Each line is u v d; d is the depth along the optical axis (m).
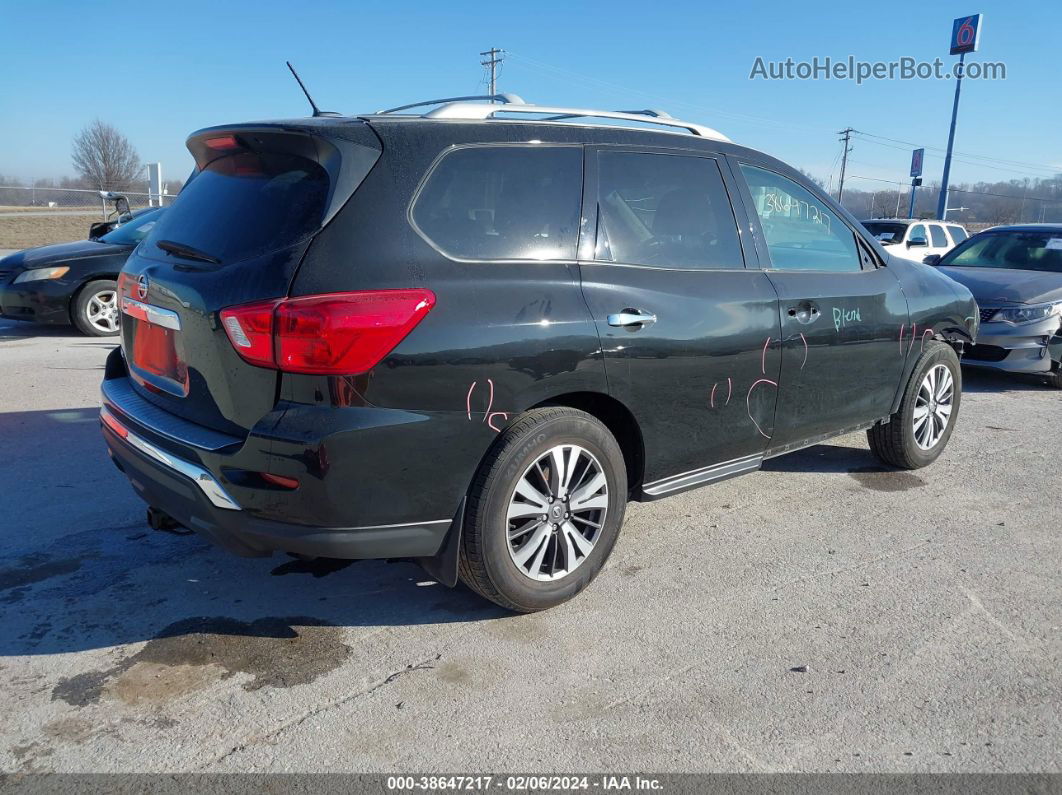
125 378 3.66
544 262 3.15
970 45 28.47
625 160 3.53
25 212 36.56
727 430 3.79
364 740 2.55
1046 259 8.70
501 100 3.52
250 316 2.66
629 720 2.67
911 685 2.89
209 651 3.02
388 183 2.85
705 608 3.42
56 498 4.43
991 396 7.62
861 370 4.49
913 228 18.09
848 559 3.92
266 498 2.68
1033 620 3.36
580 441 3.20
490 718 2.67
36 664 2.90
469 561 3.04
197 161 3.52
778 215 4.15
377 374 2.66
